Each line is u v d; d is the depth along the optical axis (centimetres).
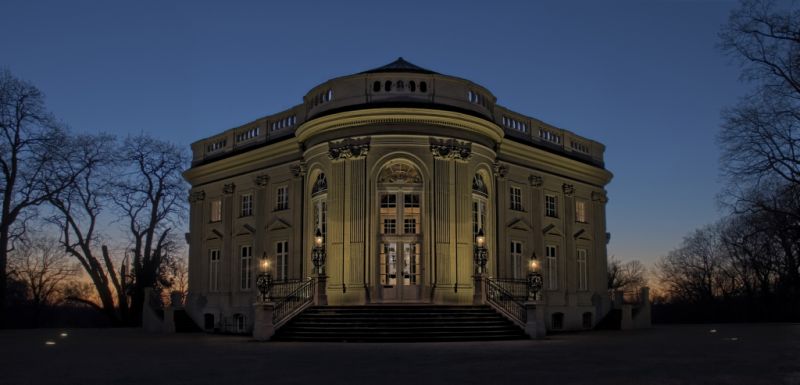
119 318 4519
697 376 1245
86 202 4347
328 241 2681
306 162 2938
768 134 2902
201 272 3506
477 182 2848
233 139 3484
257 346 2030
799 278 4459
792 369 1364
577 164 3503
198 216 3600
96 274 4394
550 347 1930
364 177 2636
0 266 3778
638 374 1273
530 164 3250
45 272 5419
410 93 2700
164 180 4662
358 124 2688
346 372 1312
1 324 3819
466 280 2628
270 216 3162
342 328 2247
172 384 1170
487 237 2862
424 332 2223
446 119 2681
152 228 4575
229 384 1159
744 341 2248
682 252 7331
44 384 1188
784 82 2853
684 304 5706
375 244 2606
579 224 3509
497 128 2853
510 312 2419
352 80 2742
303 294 2700
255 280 3181
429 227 2605
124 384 1177
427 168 2639
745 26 2866
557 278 3306
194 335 3023
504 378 1210
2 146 3759
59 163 3997
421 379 1201
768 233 3297
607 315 3538
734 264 6034
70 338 2728
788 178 2933
